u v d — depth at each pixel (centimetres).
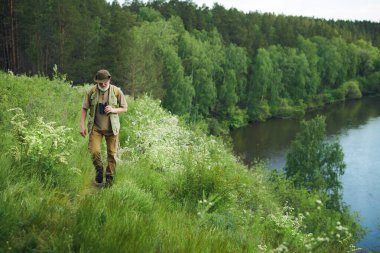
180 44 8056
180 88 6869
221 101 8769
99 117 621
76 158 668
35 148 550
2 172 480
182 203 675
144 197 554
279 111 9300
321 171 4625
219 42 9312
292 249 671
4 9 4331
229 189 738
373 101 11375
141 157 898
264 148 6388
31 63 5116
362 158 5700
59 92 1339
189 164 765
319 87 11756
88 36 5569
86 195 501
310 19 16350
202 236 479
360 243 3266
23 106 906
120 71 5347
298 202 2167
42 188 505
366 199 4378
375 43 18038
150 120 1127
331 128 7550
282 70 10456
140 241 404
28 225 394
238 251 492
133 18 7338
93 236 382
